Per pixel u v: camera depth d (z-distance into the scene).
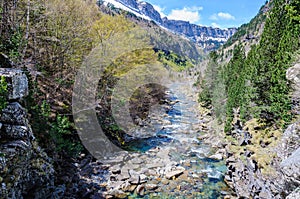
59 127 16.64
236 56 43.59
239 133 22.52
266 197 13.39
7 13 18.44
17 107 11.37
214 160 21.19
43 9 21.70
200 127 31.27
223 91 34.66
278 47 22.56
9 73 11.44
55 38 21.91
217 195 15.71
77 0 24.45
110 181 16.61
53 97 20.88
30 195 11.16
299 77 16.48
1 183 8.83
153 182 16.95
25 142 11.10
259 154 16.14
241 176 16.55
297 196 8.19
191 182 17.22
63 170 15.92
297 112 17.94
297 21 13.84
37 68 19.88
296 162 10.92
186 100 52.28
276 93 19.19
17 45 16.81
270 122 19.86
